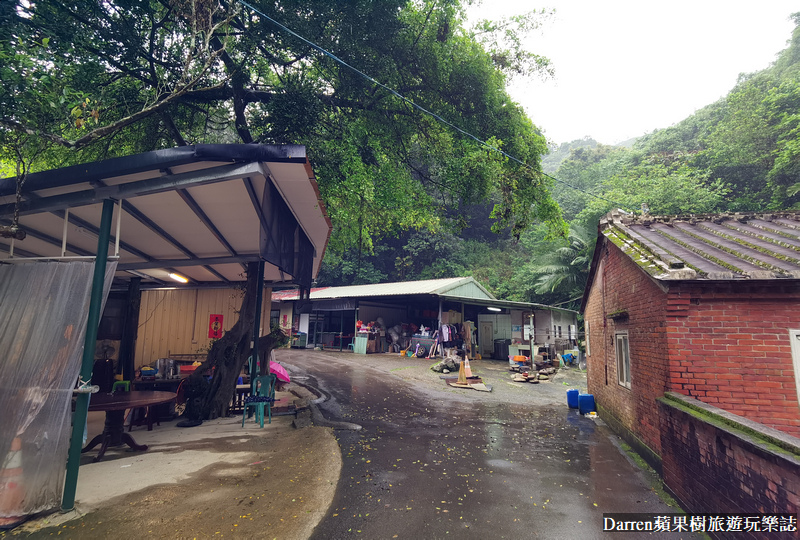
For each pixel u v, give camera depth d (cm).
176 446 588
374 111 1032
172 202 509
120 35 730
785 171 2023
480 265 3778
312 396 1033
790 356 453
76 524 351
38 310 410
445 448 625
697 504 390
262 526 358
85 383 388
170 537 334
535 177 1094
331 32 844
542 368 1666
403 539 349
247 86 1011
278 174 491
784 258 501
